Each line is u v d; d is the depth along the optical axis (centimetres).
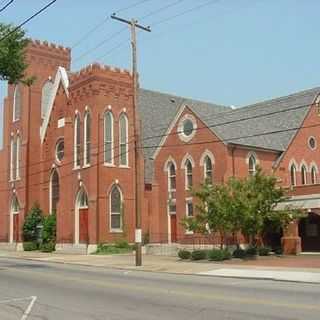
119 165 5028
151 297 1645
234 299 1561
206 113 4850
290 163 4772
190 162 4684
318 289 1880
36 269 3034
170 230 4828
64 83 5550
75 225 5019
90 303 1570
